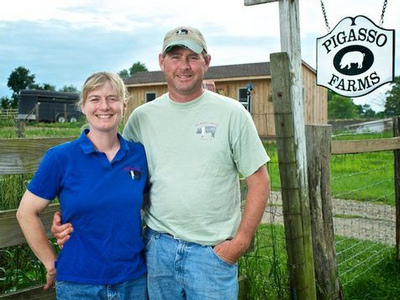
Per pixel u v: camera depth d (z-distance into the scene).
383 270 4.63
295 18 3.14
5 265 3.62
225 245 2.44
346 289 4.13
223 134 2.43
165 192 2.45
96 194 2.26
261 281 3.61
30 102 30.28
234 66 23.67
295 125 3.25
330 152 3.61
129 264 2.36
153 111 2.54
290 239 3.31
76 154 2.28
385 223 6.36
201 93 2.50
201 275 2.44
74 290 2.29
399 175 4.74
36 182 2.26
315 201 3.56
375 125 15.82
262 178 2.48
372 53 3.31
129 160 2.40
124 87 2.40
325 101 22.12
